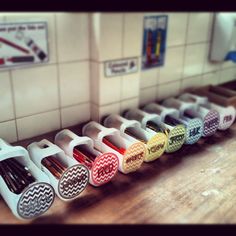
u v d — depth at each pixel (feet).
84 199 4.39
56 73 5.27
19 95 4.96
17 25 4.55
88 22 5.32
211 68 8.14
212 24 7.51
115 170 4.71
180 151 5.81
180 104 6.59
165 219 4.04
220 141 6.23
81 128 5.88
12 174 4.23
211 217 4.10
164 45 6.66
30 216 3.86
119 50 5.60
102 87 5.65
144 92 6.78
